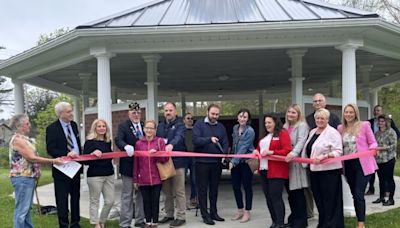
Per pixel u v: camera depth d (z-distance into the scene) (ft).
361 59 36.37
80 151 21.01
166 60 35.83
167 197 23.00
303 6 27.32
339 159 19.17
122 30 23.95
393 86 91.66
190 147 28.60
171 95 63.98
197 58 35.01
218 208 27.30
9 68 33.06
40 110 130.62
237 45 25.59
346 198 24.52
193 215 24.97
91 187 20.58
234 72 43.52
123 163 21.50
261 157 20.40
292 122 20.72
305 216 21.16
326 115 19.49
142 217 22.03
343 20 23.40
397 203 27.94
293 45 25.55
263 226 21.93
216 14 26.16
